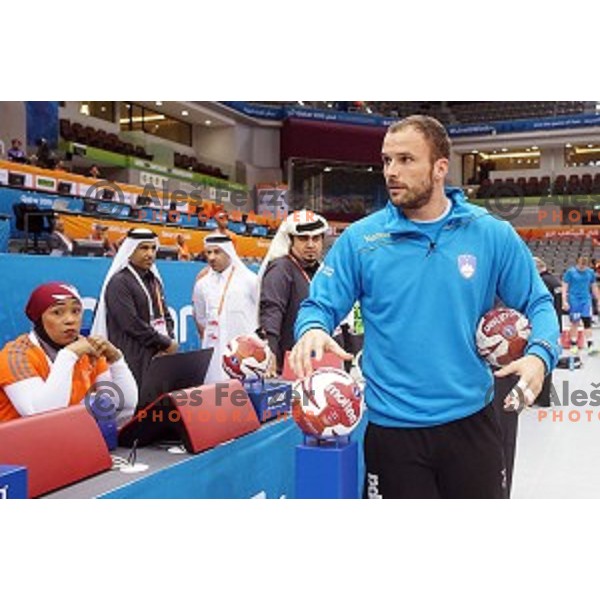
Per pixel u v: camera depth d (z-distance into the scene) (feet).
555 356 5.30
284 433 8.00
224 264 13.25
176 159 56.85
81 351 6.52
